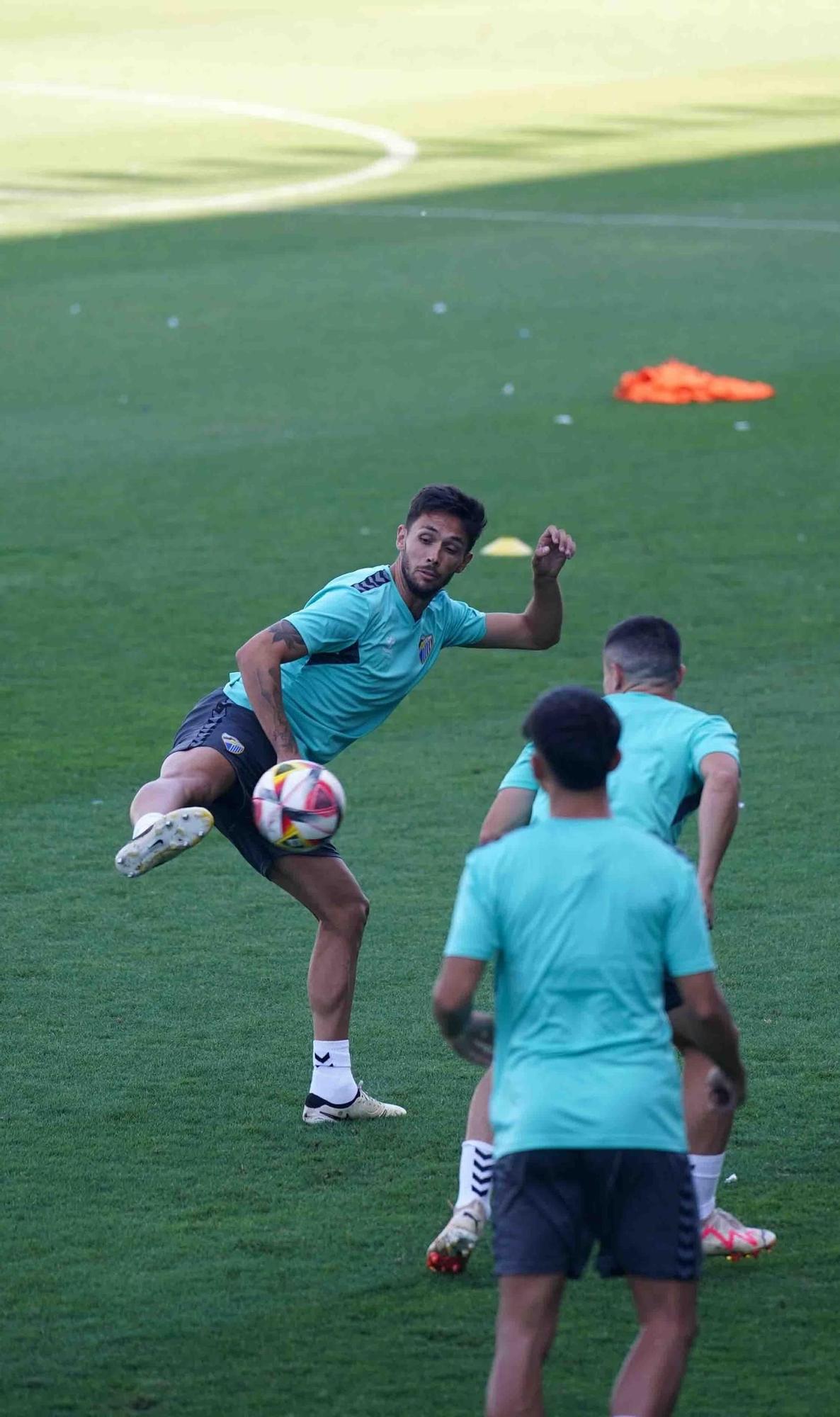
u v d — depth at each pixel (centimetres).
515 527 3547
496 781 2319
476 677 2762
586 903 988
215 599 3103
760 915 1906
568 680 2736
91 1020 1672
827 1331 1175
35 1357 1143
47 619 3003
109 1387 1111
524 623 1592
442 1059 1608
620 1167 972
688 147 9225
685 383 4662
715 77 11481
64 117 10156
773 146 9212
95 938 1867
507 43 13075
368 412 4528
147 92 11000
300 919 1933
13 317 5712
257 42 13188
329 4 15638
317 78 11512
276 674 1461
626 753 1223
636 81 11394
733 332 5438
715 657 2806
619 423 4422
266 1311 1198
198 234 7131
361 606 1498
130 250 6806
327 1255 1272
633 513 3653
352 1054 1612
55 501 3759
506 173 8519
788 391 4725
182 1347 1155
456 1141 1452
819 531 3528
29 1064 1580
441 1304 1211
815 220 7375
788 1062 1575
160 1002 1716
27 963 1800
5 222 7369
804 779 2308
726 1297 1221
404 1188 1371
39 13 15162
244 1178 1385
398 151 9131
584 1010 987
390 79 11462
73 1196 1352
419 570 1498
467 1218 1234
